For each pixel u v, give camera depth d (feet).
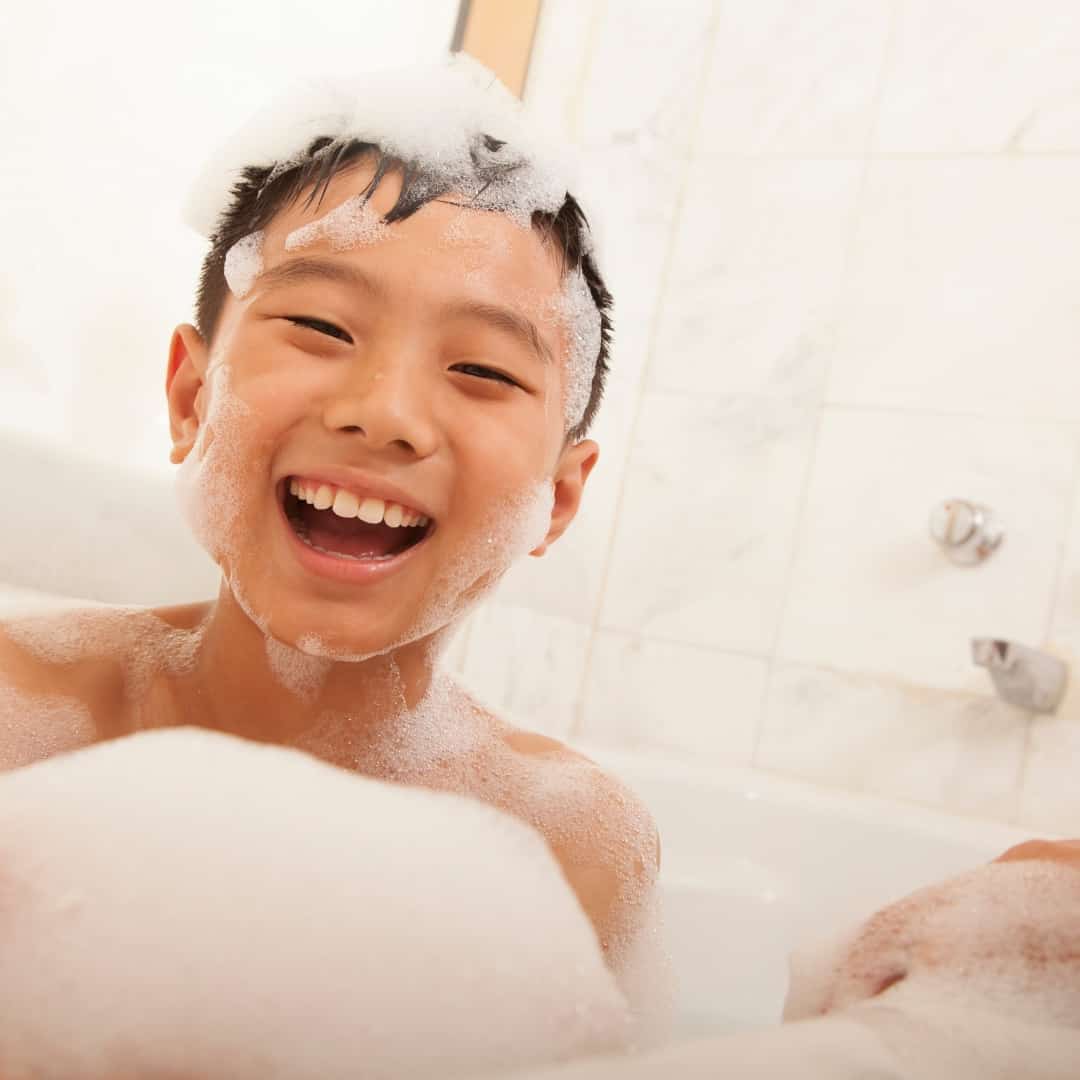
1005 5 5.69
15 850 1.32
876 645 5.39
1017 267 5.46
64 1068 1.21
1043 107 5.55
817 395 5.72
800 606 5.57
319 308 2.24
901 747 5.26
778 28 6.14
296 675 2.45
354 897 1.35
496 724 2.89
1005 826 4.42
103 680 2.43
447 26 5.80
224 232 2.56
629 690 5.79
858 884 4.29
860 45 5.95
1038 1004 1.36
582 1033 1.40
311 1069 1.25
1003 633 5.17
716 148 6.15
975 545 5.17
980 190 5.58
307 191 2.35
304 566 2.28
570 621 5.96
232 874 1.33
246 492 2.28
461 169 2.43
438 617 2.41
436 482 2.28
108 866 1.31
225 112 4.83
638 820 2.74
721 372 5.94
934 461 5.44
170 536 4.64
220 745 1.58
